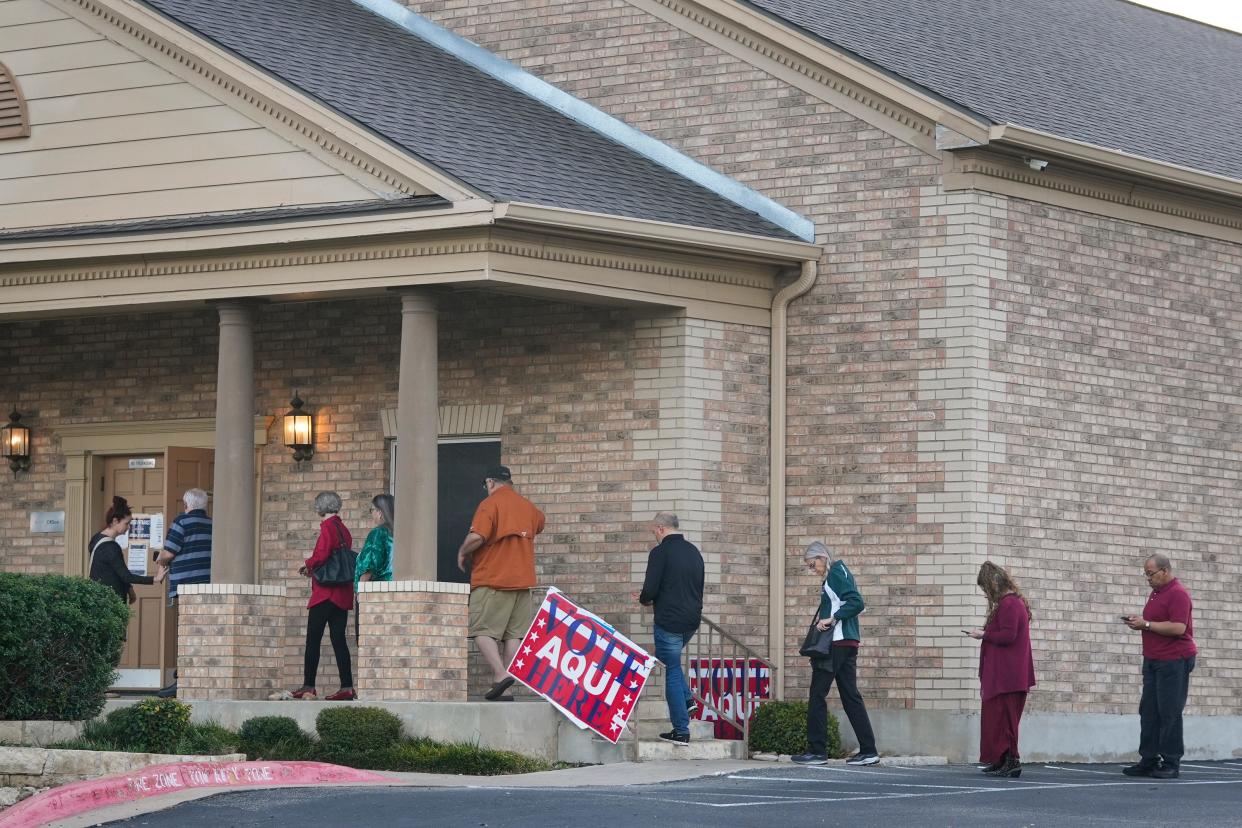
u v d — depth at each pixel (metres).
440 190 33.34
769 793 27.50
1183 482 39.38
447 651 33.31
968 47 43.69
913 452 36.31
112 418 41.72
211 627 34.94
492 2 43.31
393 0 45.38
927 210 36.62
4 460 42.84
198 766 27.53
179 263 35.66
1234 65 55.62
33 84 38.16
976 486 35.72
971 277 36.09
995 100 38.59
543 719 32.28
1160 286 39.34
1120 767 36.03
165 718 30.05
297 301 36.97
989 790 28.47
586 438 37.12
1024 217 37.06
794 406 37.47
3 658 29.23
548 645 32.38
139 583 37.34
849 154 37.62
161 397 41.22
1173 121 44.06
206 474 40.72
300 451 39.59
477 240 33.12
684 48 40.06
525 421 37.78
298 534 39.59
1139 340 38.81
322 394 39.62
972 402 35.84
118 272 36.28
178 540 37.16
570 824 23.48
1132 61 50.09
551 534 37.28
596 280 34.84
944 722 35.34
